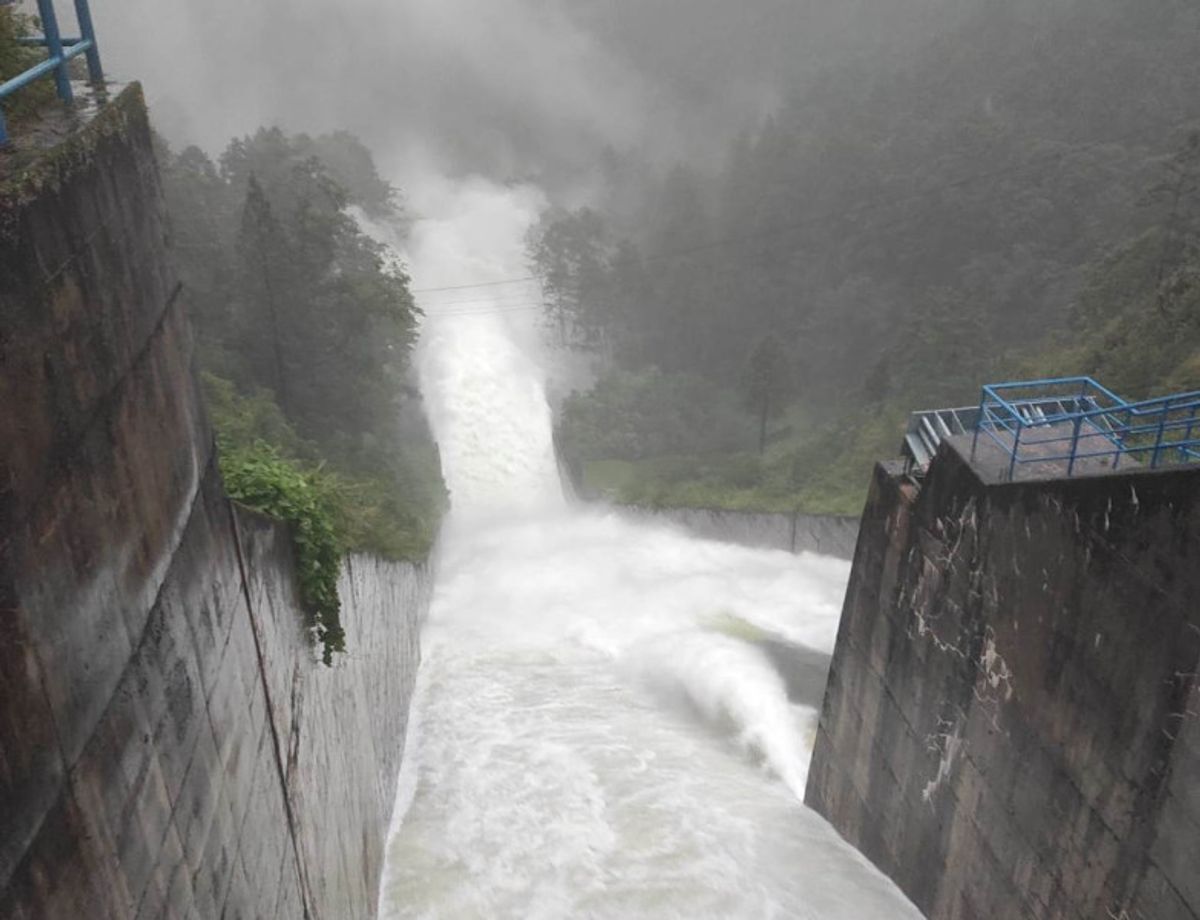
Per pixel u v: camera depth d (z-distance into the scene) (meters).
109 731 6.70
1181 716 11.31
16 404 5.68
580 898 18.02
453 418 56.53
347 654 16.58
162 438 8.28
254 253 35.09
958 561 15.89
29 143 6.70
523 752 23.19
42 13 7.29
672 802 20.97
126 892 6.82
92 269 7.00
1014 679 14.41
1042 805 13.86
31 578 5.72
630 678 27.48
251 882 9.77
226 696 9.42
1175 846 11.45
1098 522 12.59
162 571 7.95
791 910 17.69
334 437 35.94
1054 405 21.14
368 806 17.50
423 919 17.44
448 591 35.19
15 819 5.39
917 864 17.39
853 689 19.77
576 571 37.56
